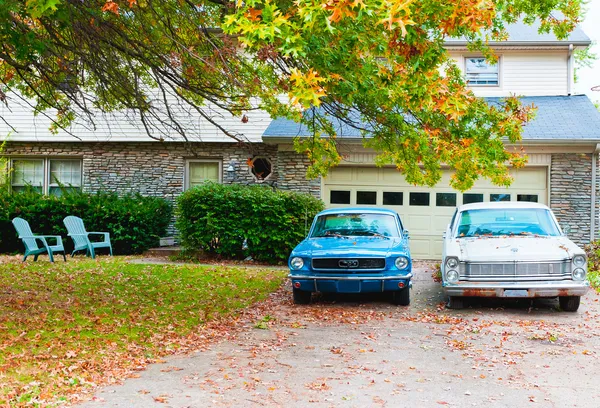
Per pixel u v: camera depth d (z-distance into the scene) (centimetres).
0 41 775
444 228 1691
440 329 848
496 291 943
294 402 529
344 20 620
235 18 516
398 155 994
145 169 1911
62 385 560
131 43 889
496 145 873
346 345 749
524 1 927
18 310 884
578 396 551
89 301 984
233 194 1566
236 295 1109
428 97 641
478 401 536
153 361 659
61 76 1032
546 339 784
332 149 1116
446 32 605
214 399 534
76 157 1953
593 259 1466
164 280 1241
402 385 583
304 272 1010
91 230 1727
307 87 521
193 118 1861
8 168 1958
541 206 1134
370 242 1059
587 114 1683
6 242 1759
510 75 1873
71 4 790
